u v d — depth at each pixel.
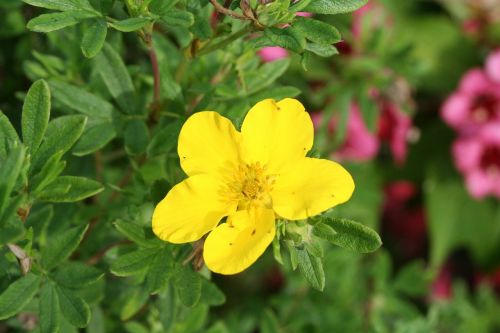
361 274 0.28
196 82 0.20
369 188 0.30
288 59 0.20
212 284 0.19
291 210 0.16
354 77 0.28
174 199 0.16
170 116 0.19
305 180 0.16
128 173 0.22
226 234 0.16
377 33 0.28
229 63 0.20
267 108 0.16
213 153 0.16
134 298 0.20
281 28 0.16
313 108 0.30
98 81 0.21
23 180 0.16
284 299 0.27
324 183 0.16
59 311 0.17
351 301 0.27
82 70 0.22
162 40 0.21
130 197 0.19
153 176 0.19
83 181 0.16
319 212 0.16
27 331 0.21
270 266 0.30
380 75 0.28
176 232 0.16
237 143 0.16
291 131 0.16
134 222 0.18
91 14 0.16
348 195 0.16
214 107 0.19
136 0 0.17
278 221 0.16
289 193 0.16
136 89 0.20
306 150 0.16
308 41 0.17
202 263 0.17
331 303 0.27
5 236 0.15
